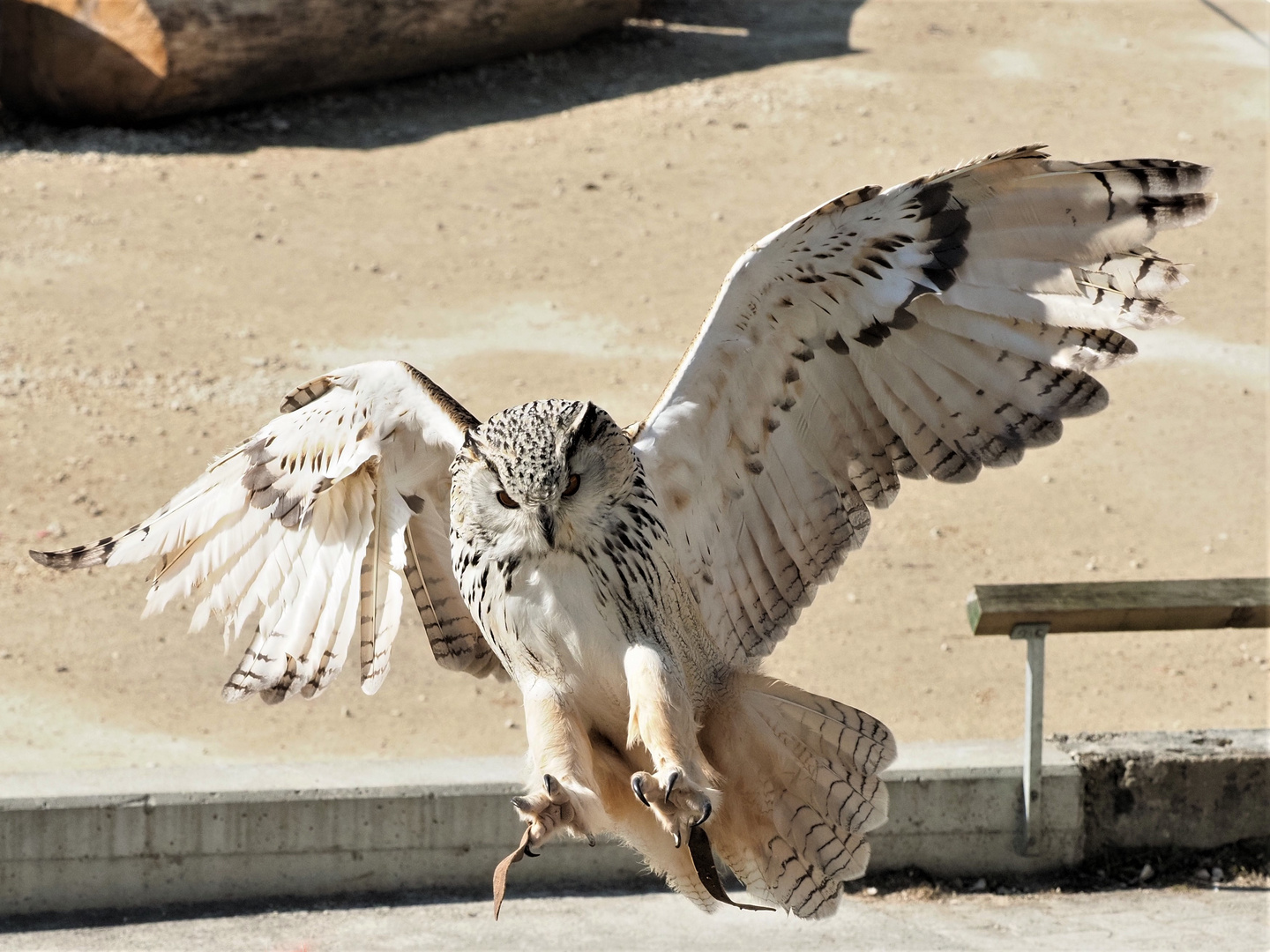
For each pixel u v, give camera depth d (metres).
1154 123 32.72
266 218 27.34
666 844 6.54
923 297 6.43
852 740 6.66
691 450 6.70
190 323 23.12
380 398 6.86
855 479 6.88
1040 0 41.38
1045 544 17.94
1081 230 6.15
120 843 10.14
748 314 6.51
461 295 24.64
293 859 10.30
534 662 6.27
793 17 39.91
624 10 36.34
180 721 13.66
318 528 7.23
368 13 31.75
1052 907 10.38
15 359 21.48
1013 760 11.00
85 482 18.25
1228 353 23.47
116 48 29.89
